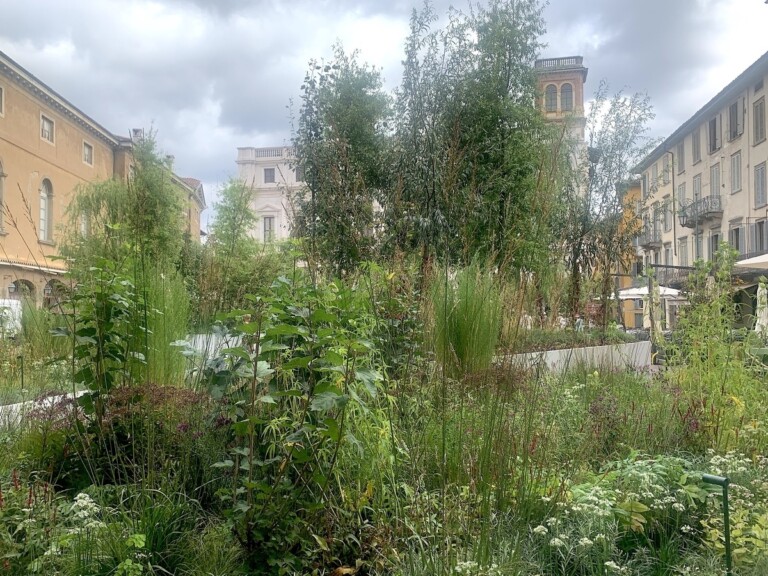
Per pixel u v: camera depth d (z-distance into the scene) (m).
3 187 20.77
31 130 22.70
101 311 2.98
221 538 2.27
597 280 6.34
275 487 2.25
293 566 2.23
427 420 2.84
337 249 5.39
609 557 2.23
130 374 3.02
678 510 2.51
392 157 8.21
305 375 2.69
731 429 3.70
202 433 2.78
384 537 2.36
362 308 3.57
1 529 2.12
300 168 8.87
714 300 4.84
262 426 2.52
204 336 3.58
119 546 2.13
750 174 25.28
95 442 2.93
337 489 2.53
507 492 2.45
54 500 2.44
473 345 4.21
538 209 4.47
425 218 5.55
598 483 2.73
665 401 4.09
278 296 2.69
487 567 2.02
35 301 6.15
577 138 13.19
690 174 31.97
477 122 8.70
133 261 3.40
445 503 2.26
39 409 3.18
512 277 4.86
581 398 4.24
